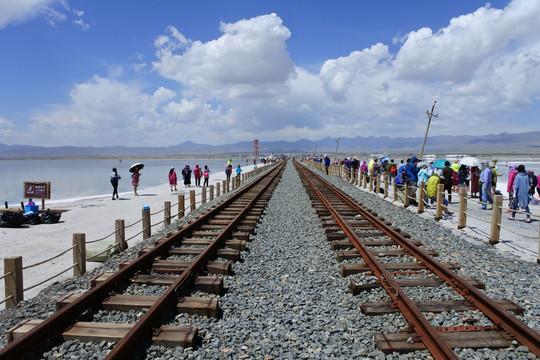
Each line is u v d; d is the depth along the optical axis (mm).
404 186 16859
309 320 5023
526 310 5211
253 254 8336
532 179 16328
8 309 5715
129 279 6250
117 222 9055
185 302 5188
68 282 6746
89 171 66750
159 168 76812
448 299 5492
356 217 12633
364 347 4285
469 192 21297
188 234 9984
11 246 10570
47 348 4184
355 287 5832
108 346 4230
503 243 9609
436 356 3865
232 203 16312
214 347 4324
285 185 27109
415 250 7602
